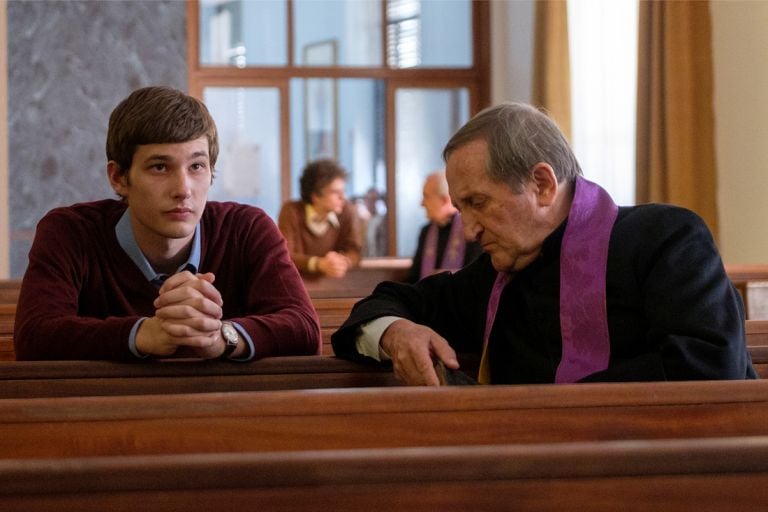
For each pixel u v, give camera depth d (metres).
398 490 1.20
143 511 1.16
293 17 11.16
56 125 10.52
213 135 2.59
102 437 1.66
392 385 2.34
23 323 2.44
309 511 1.18
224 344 2.28
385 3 11.27
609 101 10.53
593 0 10.48
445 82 11.33
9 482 1.14
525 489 1.22
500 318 2.41
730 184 9.41
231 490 1.17
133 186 2.51
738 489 1.25
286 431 1.68
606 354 2.24
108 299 2.67
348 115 11.28
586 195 2.29
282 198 11.19
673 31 9.44
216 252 2.73
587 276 2.24
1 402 1.65
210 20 11.05
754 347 2.61
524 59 10.98
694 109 9.44
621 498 1.23
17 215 10.44
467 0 11.36
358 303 2.49
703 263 2.17
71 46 10.54
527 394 1.71
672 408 1.73
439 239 6.12
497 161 2.23
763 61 9.13
